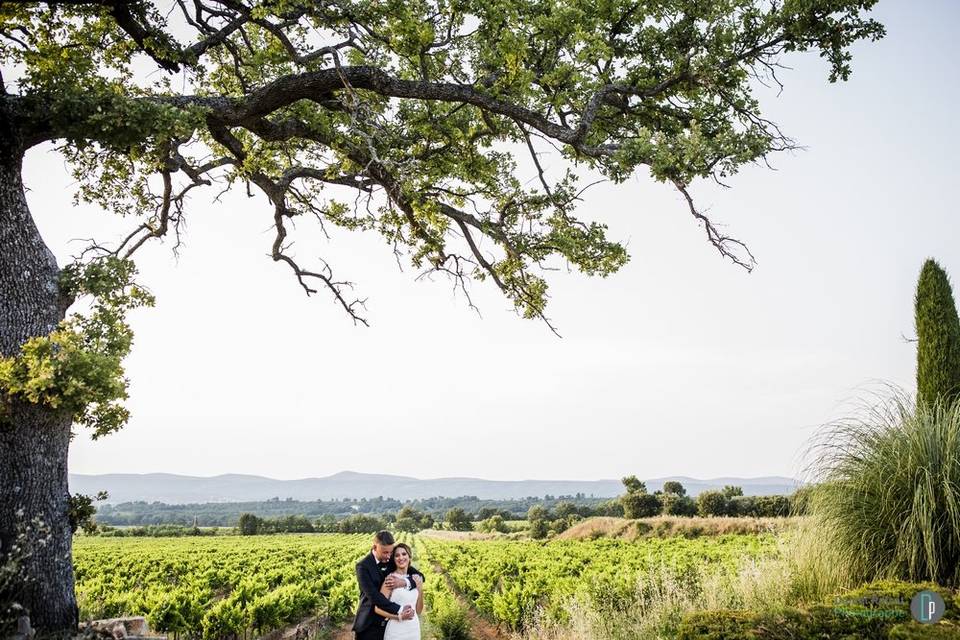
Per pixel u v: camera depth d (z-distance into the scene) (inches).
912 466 269.9
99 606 514.3
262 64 398.9
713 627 199.2
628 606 382.3
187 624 513.0
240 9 344.8
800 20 336.2
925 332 366.9
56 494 252.8
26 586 234.8
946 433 281.1
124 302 280.7
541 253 409.1
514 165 422.9
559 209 411.5
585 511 3533.5
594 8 364.8
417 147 418.0
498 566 997.2
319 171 425.7
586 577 647.8
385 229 470.0
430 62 365.1
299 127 368.8
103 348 259.6
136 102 271.6
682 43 370.9
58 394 228.8
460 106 395.9
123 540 2822.3
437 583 749.9
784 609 202.4
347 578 911.0
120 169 400.5
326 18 338.0
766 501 2127.2
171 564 1321.4
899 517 263.6
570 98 355.6
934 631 173.6
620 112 392.2
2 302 251.6
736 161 285.0
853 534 275.3
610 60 376.8
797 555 303.0
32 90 276.7
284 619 614.9
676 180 294.7
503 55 335.6
